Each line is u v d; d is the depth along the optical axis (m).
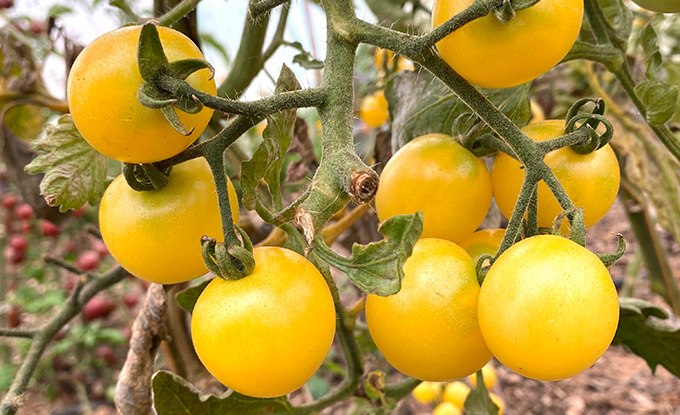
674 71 0.43
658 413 0.56
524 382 0.63
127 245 0.16
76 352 0.79
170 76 0.13
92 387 0.79
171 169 0.16
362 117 0.39
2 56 0.34
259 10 0.15
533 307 0.13
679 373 0.26
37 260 0.85
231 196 0.16
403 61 0.42
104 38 0.14
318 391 0.35
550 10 0.14
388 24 0.33
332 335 0.14
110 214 0.16
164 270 0.16
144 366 0.24
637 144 0.33
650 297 0.70
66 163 0.20
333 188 0.13
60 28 0.28
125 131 0.13
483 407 0.32
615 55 0.21
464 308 0.15
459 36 0.14
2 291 0.74
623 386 0.61
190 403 0.20
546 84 0.45
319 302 0.13
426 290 0.15
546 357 0.13
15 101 0.32
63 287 0.81
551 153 0.17
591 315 0.13
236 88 0.30
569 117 0.17
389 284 0.12
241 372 0.13
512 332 0.13
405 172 0.18
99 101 0.13
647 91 0.21
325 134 0.14
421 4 0.34
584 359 0.13
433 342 0.15
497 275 0.13
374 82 0.39
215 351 0.13
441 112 0.24
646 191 0.33
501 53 0.14
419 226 0.12
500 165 0.18
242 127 0.14
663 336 0.25
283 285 0.13
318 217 0.13
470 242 0.18
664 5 0.19
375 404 0.25
